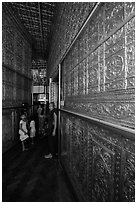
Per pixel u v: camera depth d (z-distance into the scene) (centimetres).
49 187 262
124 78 89
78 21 189
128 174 83
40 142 583
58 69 435
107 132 112
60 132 398
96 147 135
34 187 263
